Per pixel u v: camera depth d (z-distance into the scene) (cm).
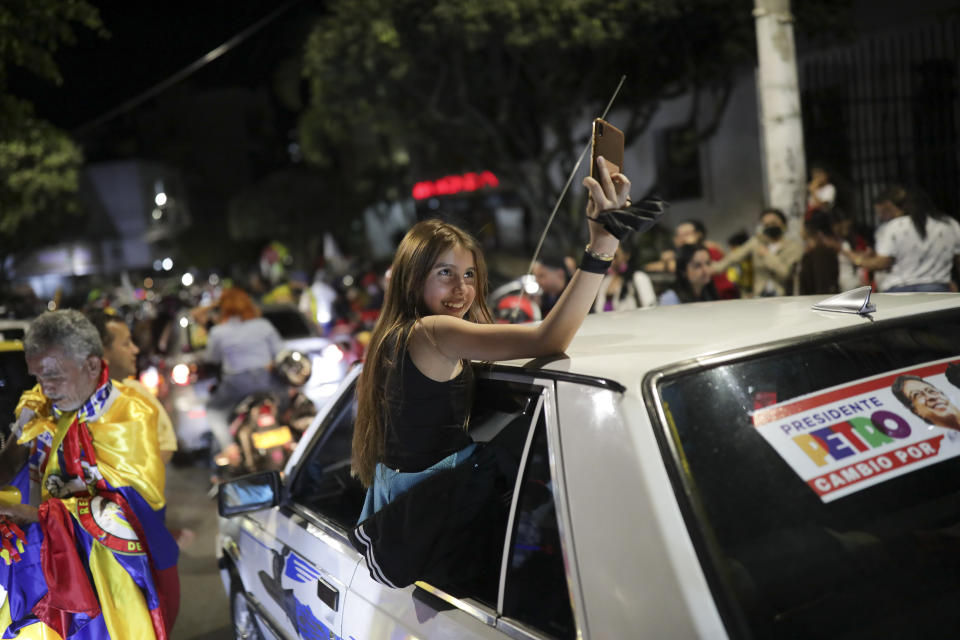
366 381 226
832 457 175
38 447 295
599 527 168
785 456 172
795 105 735
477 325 205
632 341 211
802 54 1291
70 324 285
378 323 228
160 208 4966
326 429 310
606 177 193
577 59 1423
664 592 154
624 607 159
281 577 294
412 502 205
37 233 2895
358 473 239
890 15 1133
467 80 1523
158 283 3647
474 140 1800
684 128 1606
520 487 196
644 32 1319
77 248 4303
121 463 288
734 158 1495
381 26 1248
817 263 679
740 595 153
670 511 159
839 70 1088
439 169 2119
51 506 277
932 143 983
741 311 242
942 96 972
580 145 1661
